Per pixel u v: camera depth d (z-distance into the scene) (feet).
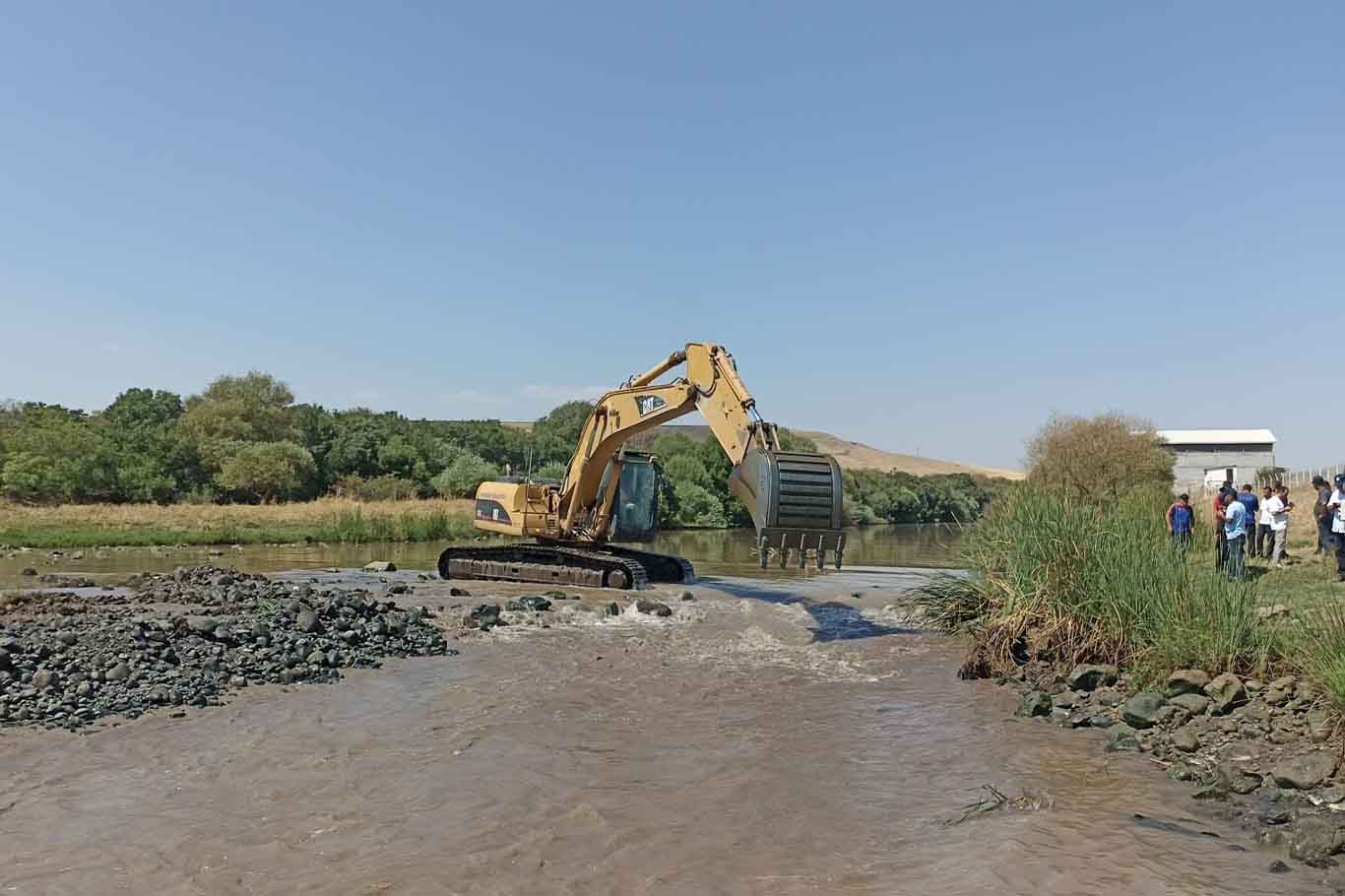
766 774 26.12
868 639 48.08
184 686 35.47
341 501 176.45
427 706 34.19
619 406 66.23
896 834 21.48
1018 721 32.04
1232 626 32.96
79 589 64.13
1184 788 24.41
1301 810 21.84
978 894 17.87
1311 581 47.32
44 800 24.06
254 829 22.08
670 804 23.72
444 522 135.74
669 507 180.55
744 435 49.67
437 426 241.35
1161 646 34.37
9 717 31.04
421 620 50.62
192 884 19.01
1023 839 20.67
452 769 26.73
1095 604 38.01
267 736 30.07
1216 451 194.18
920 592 54.19
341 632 45.27
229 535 120.06
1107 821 21.88
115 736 29.63
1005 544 45.39
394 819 22.74
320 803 23.85
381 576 77.87
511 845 21.07
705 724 31.89
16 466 164.96
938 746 28.89
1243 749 26.63
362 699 35.12
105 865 19.97
